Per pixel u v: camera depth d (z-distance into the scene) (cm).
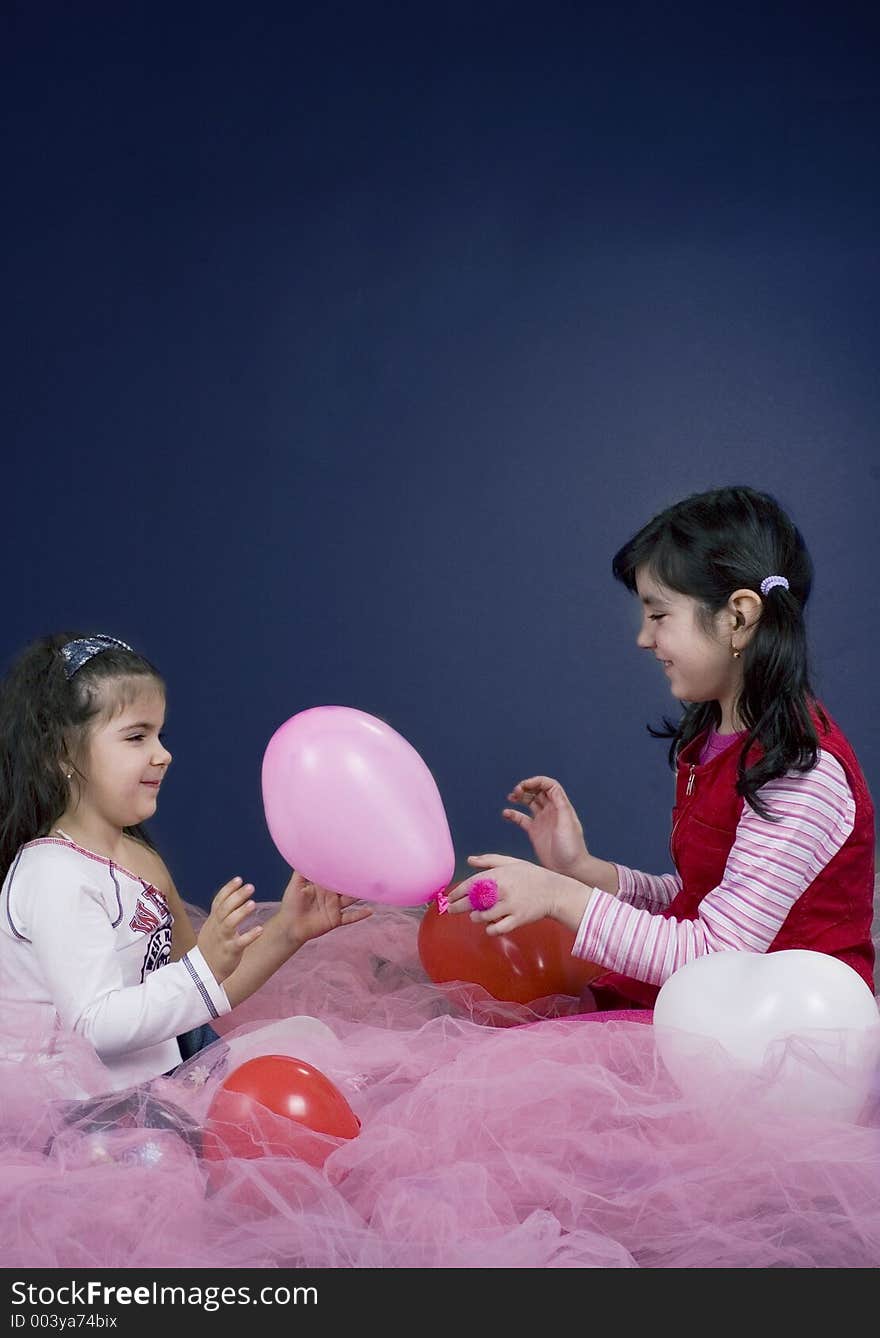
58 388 312
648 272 304
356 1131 112
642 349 304
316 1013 153
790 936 134
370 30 310
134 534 311
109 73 312
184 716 309
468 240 308
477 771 308
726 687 142
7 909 131
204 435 311
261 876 307
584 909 131
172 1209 100
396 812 126
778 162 302
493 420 307
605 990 150
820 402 300
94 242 312
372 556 309
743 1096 108
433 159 309
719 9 303
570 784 306
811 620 299
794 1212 101
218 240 312
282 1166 102
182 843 308
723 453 302
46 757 137
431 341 309
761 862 131
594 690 305
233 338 311
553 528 306
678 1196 102
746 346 302
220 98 312
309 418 310
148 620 310
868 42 301
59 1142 108
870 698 298
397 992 155
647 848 304
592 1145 108
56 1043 122
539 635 306
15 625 311
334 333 310
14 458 312
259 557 310
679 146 304
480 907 129
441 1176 102
